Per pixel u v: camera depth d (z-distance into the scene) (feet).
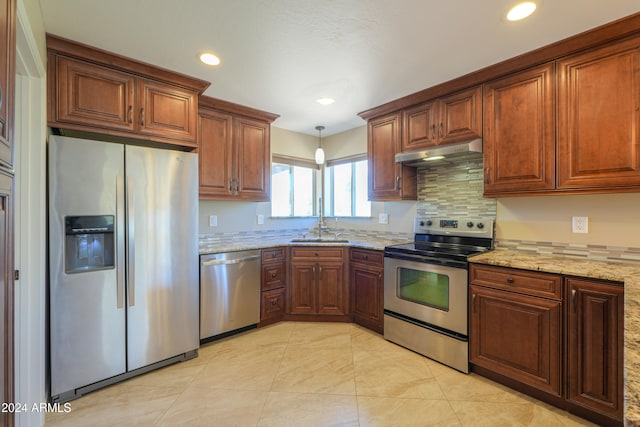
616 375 5.17
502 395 6.35
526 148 6.85
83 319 6.25
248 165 10.34
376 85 8.26
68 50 6.19
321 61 7.00
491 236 8.32
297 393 6.41
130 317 6.84
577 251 6.95
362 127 12.29
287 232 12.84
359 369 7.36
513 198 7.98
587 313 5.45
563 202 7.16
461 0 4.95
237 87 8.42
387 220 11.32
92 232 6.30
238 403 6.07
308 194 13.78
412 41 6.18
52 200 5.87
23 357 5.24
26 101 5.42
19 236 5.31
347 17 5.41
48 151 5.87
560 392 5.78
